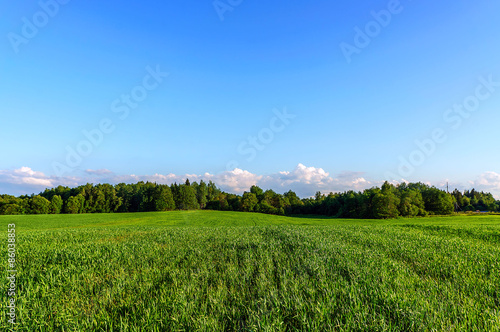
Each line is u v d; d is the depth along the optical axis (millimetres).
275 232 19500
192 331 4141
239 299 5359
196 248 11531
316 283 6238
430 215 78562
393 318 4527
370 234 18422
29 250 11609
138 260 9375
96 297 5570
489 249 12438
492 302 5383
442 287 6242
